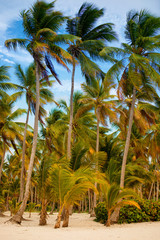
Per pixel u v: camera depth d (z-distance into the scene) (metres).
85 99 19.94
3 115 19.92
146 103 19.17
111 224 11.99
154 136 24.08
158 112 18.12
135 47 14.81
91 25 17.14
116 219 12.30
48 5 13.51
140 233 8.05
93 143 22.08
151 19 14.42
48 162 11.66
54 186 9.98
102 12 16.72
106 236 7.26
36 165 31.28
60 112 26.33
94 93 20.62
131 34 14.87
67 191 9.78
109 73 14.39
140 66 14.17
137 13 15.03
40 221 11.57
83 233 7.86
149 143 24.52
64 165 10.70
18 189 36.31
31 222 13.92
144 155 26.23
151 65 14.70
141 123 18.02
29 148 28.89
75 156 11.51
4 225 10.25
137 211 12.64
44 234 7.39
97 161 11.40
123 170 13.38
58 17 13.82
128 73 14.41
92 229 9.43
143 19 14.90
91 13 16.83
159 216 13.10
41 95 20.34
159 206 13.38
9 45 13.50
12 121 21.52
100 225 11.78
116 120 20.11
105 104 19.47
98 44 15.88
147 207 13.06
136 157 24.59
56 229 9.15
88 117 23.61
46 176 11.41
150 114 18.22
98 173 11.02
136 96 16.52
